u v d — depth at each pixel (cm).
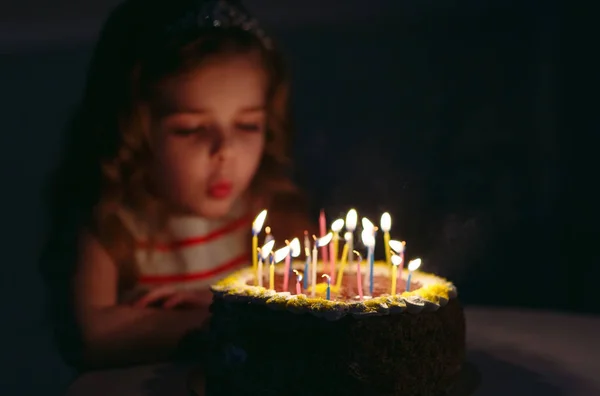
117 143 230
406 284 192
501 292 297
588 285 305
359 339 159
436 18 279
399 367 162
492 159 289
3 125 249
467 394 178
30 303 261
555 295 314
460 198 287
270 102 250
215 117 233
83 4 249
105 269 234
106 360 224
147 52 223
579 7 281
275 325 164
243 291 176
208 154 236
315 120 276
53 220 243
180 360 216
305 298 165
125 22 225
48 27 247
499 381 187
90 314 228
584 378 188
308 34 271
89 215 234
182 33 223
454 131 286
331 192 276
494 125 288
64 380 257
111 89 226
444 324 174
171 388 188
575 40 286
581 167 296
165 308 236
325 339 159
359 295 176
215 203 243
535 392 179
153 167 234
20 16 243
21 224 256
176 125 230
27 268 259
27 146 251
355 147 279
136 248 239
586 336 226
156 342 225
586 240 303
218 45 227
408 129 283
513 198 294
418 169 283
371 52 277
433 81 282
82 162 235
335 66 275
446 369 174
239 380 168
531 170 294
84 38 251
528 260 300
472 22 281
